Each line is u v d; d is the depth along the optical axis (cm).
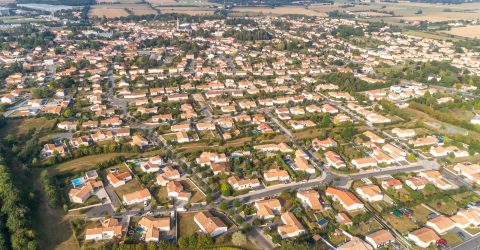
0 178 19900
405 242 17125
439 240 16988
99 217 18650
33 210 18900
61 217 18588
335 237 17400
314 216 18800
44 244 16700
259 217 18662
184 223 18275
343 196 19875
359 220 18325
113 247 16312
